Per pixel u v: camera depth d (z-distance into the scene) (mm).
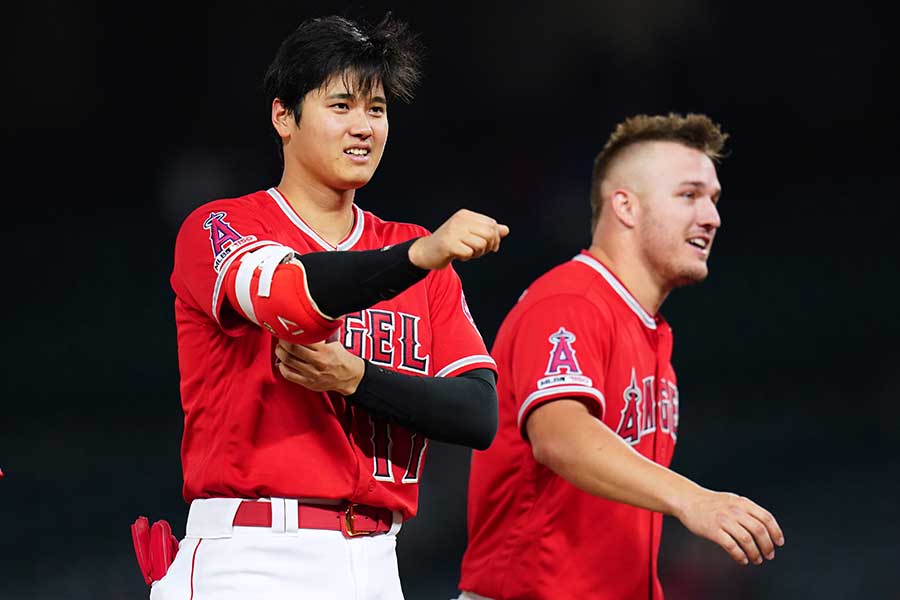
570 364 12773
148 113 55312
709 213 14156
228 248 8891
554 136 57156
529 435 12625
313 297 8219
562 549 13219
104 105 55219
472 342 10086
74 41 54156
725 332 50906
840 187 57250
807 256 54688
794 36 57406
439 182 56500
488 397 9688
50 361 48875
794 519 36312
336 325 8367
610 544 13242
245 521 9156
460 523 34125
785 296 52719
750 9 57031
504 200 55656
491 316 50531
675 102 57781
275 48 55000
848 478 39219
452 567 32969
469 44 57125
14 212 54281
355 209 10180
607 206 14320
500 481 13609
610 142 14594
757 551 10695
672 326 51375
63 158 55156
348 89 9352
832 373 46969
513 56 57281
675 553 31000
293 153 9695
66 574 32750
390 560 9719
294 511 9148
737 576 31016
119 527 36094
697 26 57188
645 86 57562
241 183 53188
